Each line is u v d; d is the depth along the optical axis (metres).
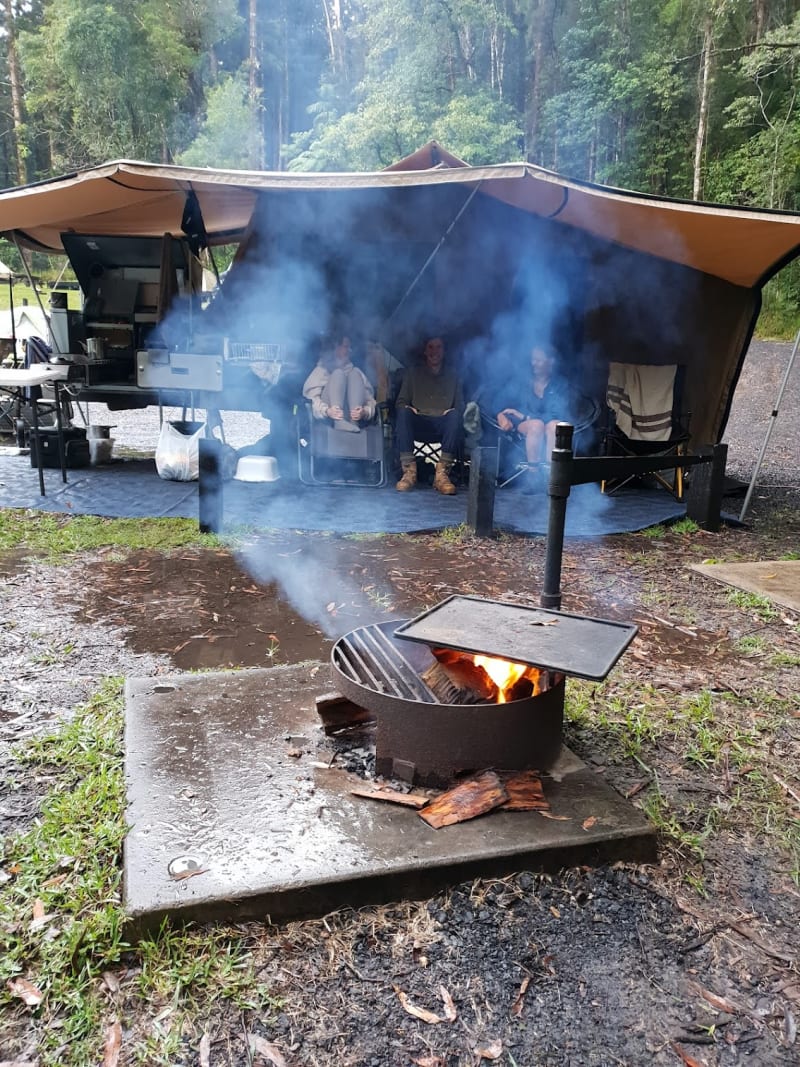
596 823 1.79
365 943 1.52
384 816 1.79
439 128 18.88
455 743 1.85
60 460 5.88
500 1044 1.33
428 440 6.09
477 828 1.75
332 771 1.96
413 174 4.41
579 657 1.79
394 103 19.83
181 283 6.53
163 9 25.27
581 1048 1.33
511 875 1.68
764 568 4.26
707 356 6.26
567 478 2.23
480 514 4.75
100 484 5.77
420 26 21.42
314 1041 1.31
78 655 2.86
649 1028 1.37
